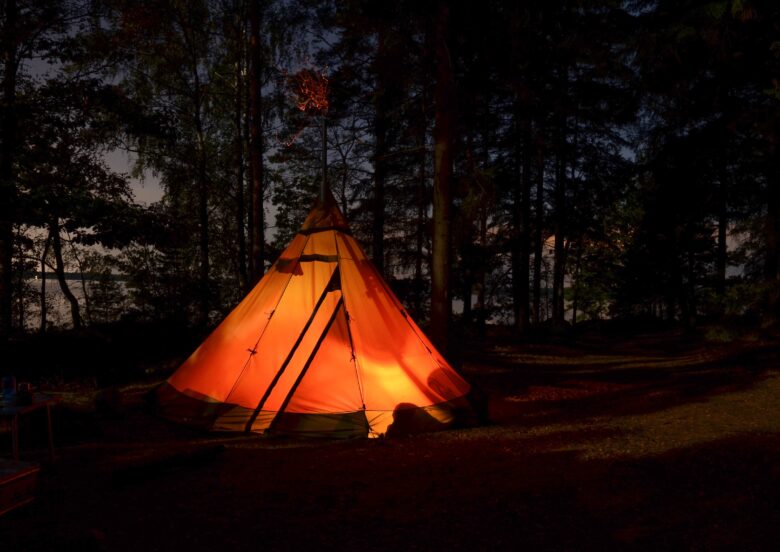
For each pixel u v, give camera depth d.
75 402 9.14
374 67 12.66
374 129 20.22
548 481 5.23
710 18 13.50
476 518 4.29
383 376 7.99
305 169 24.86
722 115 16.31
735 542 3.75
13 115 12.62
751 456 5.86
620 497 4.73
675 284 27.77
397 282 23.50
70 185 13.20
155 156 21.20
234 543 3.73
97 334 12.97
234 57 22.23
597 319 37.62
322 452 6.42
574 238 26.95
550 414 9.14
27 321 21.36
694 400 9.53
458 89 11.38
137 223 13.14
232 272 25.44
